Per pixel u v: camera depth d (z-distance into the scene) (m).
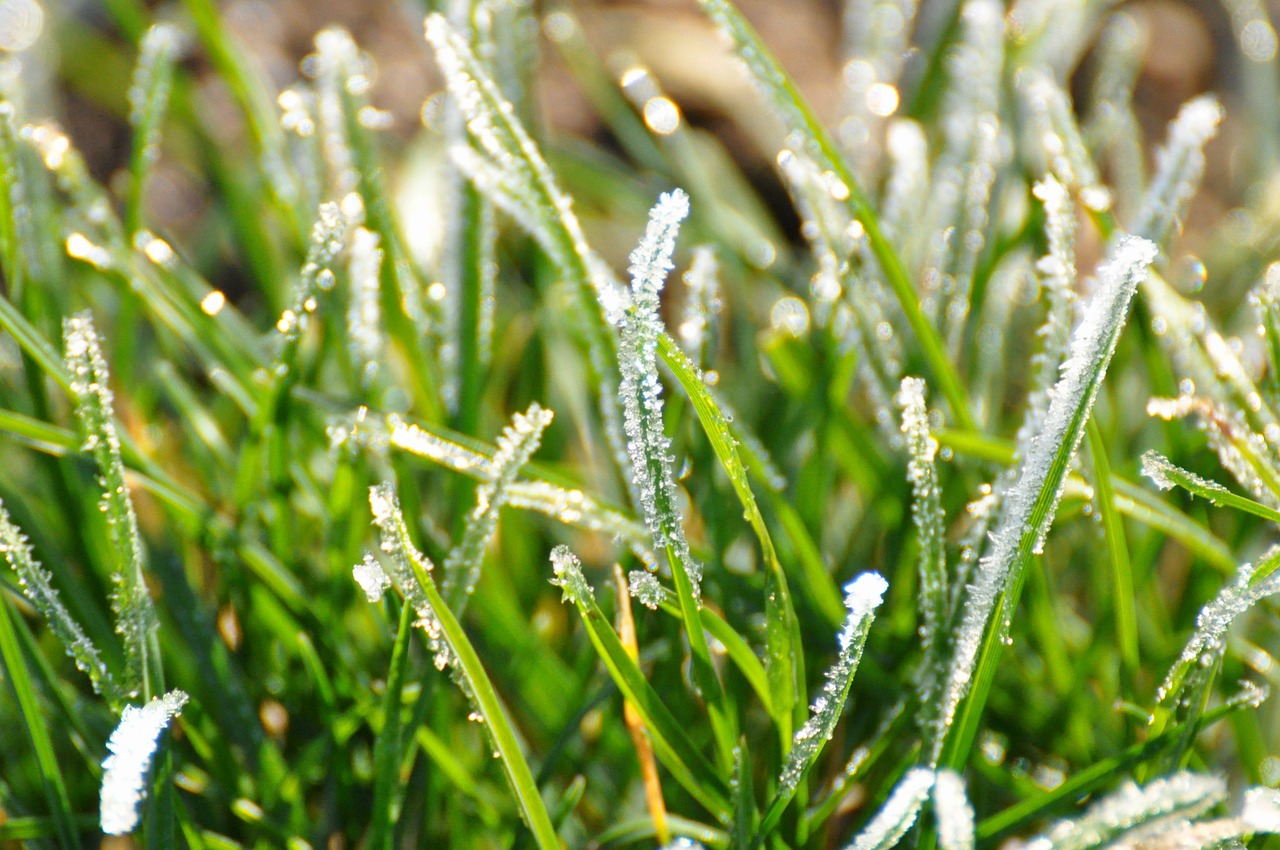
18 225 0.42
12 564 0.37
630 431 0.37
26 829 0.38
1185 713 0.39
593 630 0.37
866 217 0.41
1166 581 0.45
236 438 0.45
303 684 0.41
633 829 0.39
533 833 0.37
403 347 0.42
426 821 0.40
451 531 0.42
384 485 0.37
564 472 0.44
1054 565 0.44
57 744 0.41
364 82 0.43
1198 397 0.41
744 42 0.41
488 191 0.41
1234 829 0.37
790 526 0.41
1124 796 0.38
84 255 0.42
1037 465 0.36
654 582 0.37
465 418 0.42
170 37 0.44
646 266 0.36
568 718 0.40
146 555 0.41
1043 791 0.40
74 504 0.41
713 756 0.41
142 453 0.41
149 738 0.36
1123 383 0.45
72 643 0.37
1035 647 0.42
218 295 0.42
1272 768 0.40
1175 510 0.40
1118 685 0.41
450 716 0.40
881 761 0.40
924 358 0.42
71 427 0.43
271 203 0.45
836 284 0.42
